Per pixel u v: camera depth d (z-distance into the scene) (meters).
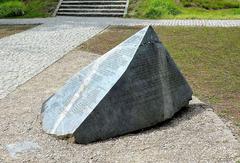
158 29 16.84
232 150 6.15
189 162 5.84
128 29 17.06
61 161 5.98
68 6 22.05
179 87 7.42
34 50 13.54
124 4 21.61
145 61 7.02
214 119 7.29
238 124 7.13
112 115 6.68
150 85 6.99
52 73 10.73
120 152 6.19
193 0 22.12
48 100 7.87
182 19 19.48
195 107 7.84
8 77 10.44
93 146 6.41
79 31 16.80
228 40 14.38
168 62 7.30
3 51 13.47
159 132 6.81
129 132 6.80
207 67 11.02
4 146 6.46
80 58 12.33
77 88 7.30
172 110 7.22
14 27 18.42
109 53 7.45
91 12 21.42
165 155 6.05
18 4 22.95
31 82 9.95
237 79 9.89
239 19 18.98
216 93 8.86
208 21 18.66
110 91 6.71
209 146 6.29
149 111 6.95
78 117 6.68
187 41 14.34
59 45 14.22
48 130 6.88
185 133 6.75
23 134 6.86
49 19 20.55
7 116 7.65
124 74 6.83
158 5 21.17
